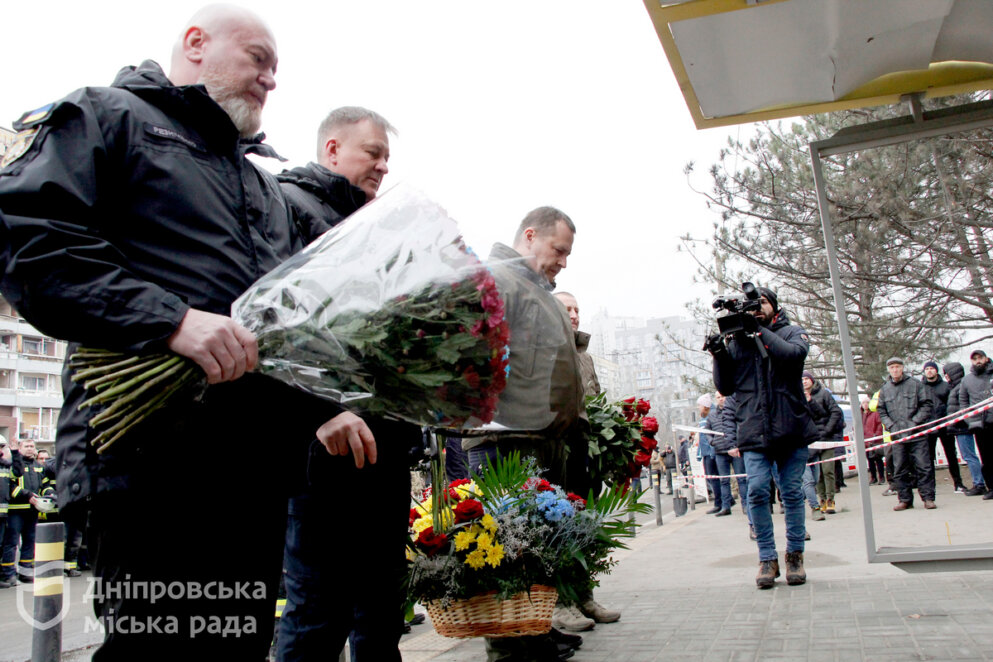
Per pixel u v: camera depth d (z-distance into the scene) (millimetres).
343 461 2740
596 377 5602
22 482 11461
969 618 4148
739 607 5062
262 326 1955
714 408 13555
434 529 3535
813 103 4875
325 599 2740
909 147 5465
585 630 4730
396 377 2107
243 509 2041
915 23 3957
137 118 2002
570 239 4484
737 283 16156
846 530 8820
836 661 3570
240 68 2287
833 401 11469
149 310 1772
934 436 9227
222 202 2133
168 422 1867
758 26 3945
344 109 3475
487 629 3424
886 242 5473
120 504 1857
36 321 1754
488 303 2254
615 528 3641
